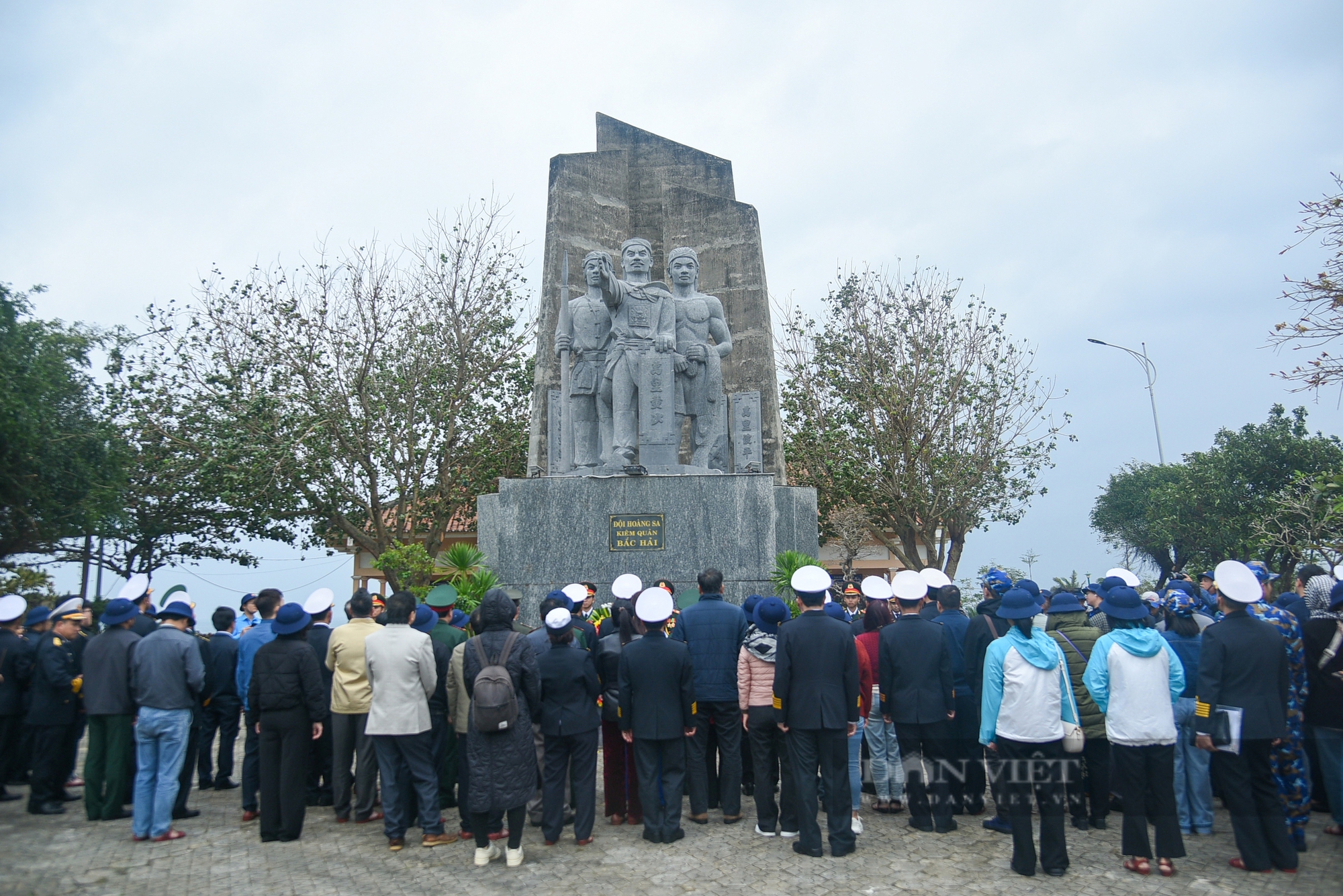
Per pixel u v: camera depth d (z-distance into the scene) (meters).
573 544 11.48
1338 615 6.96
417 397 21.44
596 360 12.65
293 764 6.92
